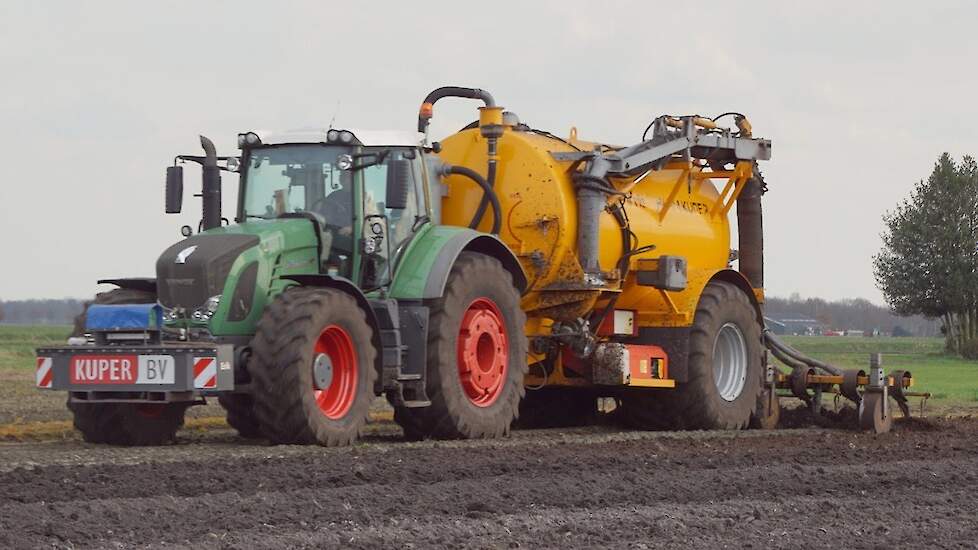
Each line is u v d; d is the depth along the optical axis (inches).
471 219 1363.2
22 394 1834.4
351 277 1172.5
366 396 1114.7
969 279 4434.1
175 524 698.8
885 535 708.7
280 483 850.8
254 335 1103.0
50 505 738.2
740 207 1619.1
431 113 1398.9
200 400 1147.3
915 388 2331.4
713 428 1476.4
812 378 1545.3
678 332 1466.5
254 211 1197.1
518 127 1408.7
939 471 991.0
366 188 1187.9
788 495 864.9
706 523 732.7
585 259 1365.7
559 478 899.4
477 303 1242.0
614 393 1507.1
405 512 749.9
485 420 1224.8
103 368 1054.4
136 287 1173.7
